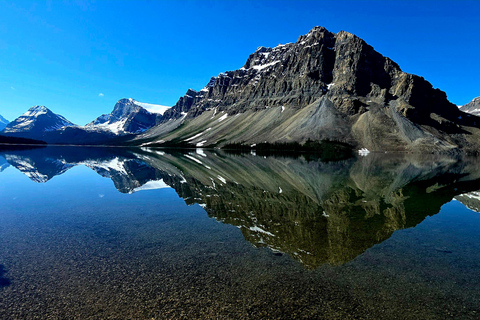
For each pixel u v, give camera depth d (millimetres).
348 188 32406
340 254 12398
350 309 8438
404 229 16203
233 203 24062
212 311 8344
